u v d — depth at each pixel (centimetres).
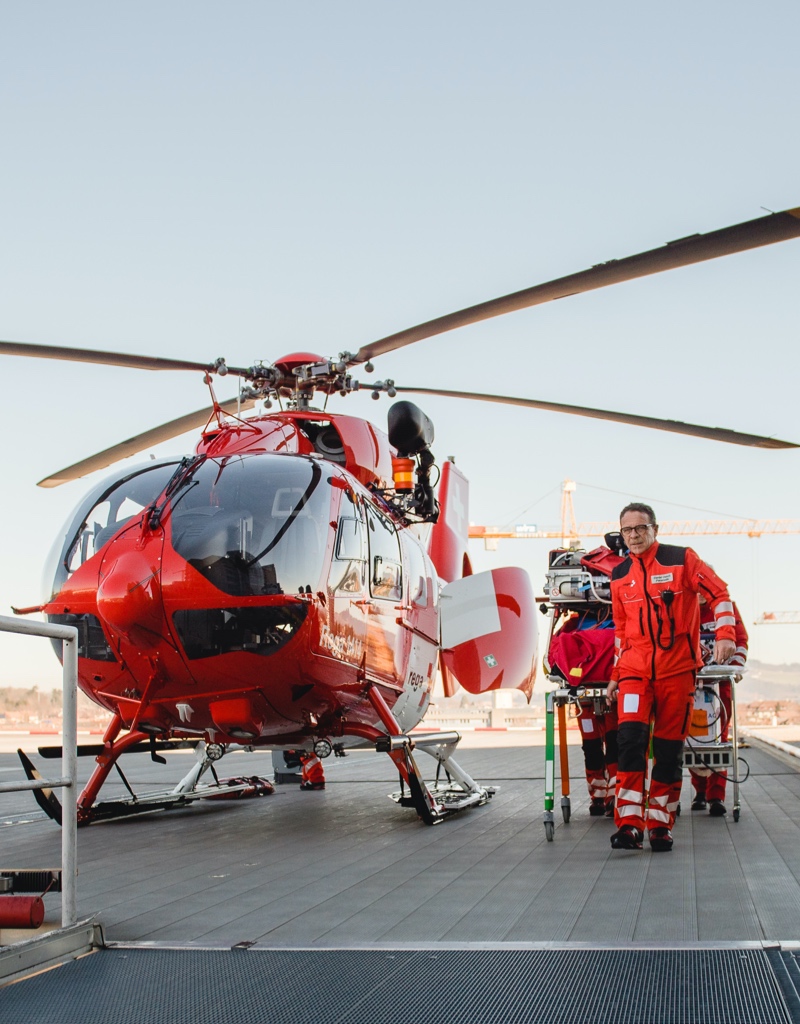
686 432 734
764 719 4809
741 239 499
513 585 857
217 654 611
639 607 540
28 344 680
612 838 524
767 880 423
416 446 811
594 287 586
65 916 329
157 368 745
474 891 419
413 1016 258
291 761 1048
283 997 275
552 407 789
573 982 281
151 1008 268
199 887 446
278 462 659
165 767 1341
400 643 740
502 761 1290
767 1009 254
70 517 692
